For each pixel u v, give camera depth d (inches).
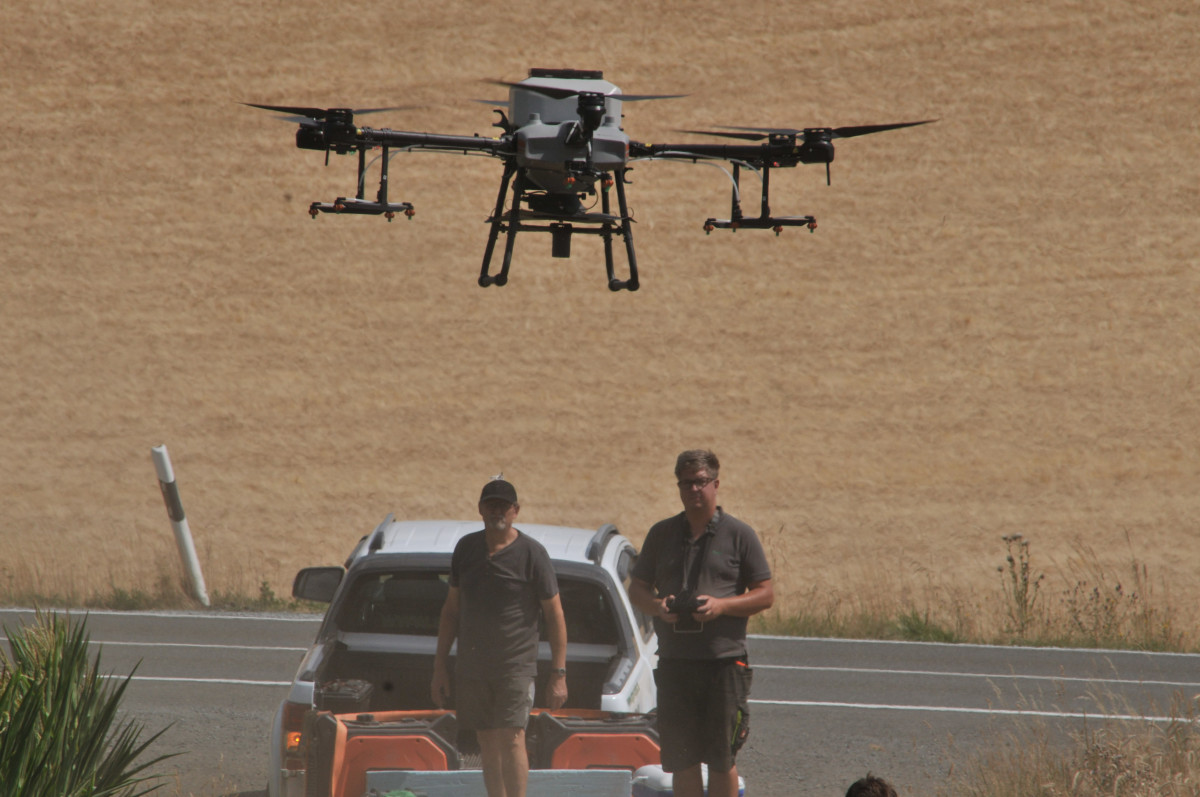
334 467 4626.0
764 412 5137.8
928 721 1513.3
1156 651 2124.8
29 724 762.2
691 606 772.6
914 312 5930.1
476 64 7844.5
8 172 6929.1
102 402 5196.9
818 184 6870.1
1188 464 4771.2
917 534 4025.6
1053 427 5073.8
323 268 6235.2
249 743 1294.3
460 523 1082.1
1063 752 1296.8
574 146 938.1
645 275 6136.8
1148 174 6909.5
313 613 2241.6
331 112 975.0
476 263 6220.5
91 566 3309.5
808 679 1780.3
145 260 6323.8
